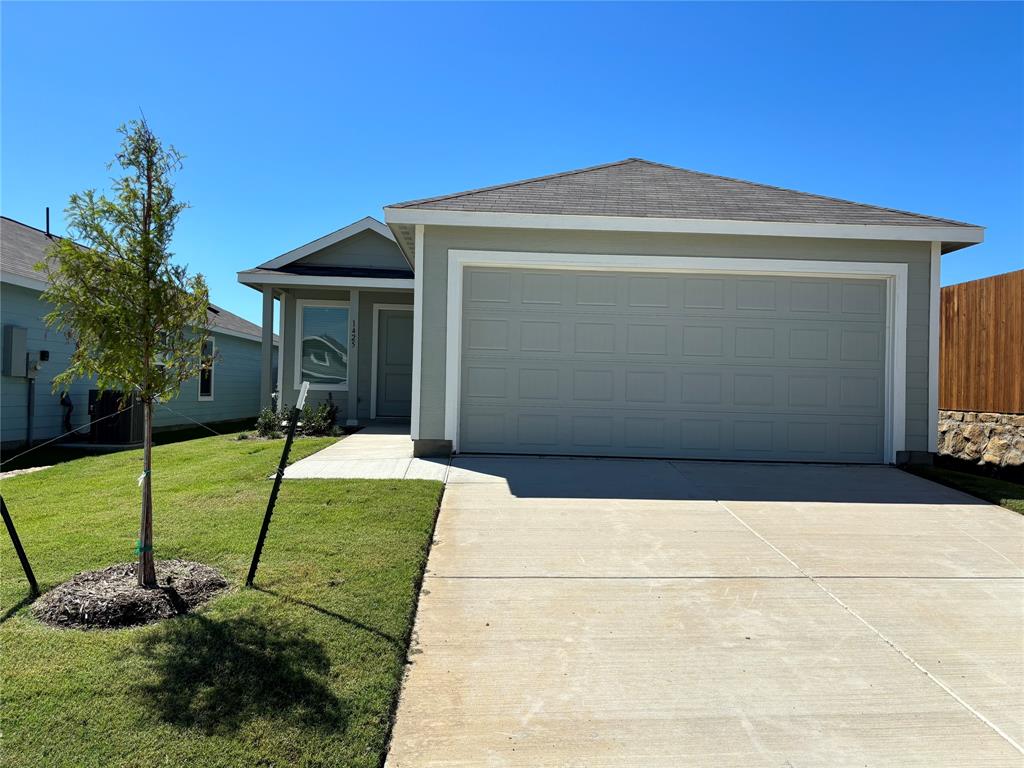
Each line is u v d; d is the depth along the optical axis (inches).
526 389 331.6
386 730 106.2
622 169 413.1
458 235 324.8
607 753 104.1
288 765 95.9
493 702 117.3
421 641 138.9
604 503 245.4
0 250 437.4
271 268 529.3
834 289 333.1
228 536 193.9
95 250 148.3
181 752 97.0
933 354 329.1
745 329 332.2
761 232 317.7
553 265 326.3
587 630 145.6
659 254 326.3
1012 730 111.9
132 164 151.1
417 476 278.2
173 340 158.6
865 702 119.5
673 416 331.9
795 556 194.9
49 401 447.2
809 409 332.8
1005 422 356.2
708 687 123.6
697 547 200.4
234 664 120.4
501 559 187.2
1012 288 353.4
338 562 173.6
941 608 160.9
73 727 101.7
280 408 482.6
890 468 322.3
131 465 329.7
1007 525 228.8
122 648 125.7
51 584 157.8
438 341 325.1
